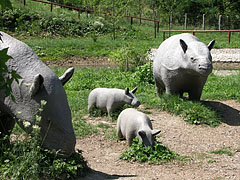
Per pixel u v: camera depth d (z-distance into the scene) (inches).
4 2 122.8
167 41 381.1
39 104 178.9
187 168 221.0
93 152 252.2
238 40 1129.4
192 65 323.3
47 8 1299.2
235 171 216.8
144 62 742.5
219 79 541.6
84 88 491.8
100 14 1143.6
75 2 1483.8
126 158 233.9
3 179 170.9
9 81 137.9
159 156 233.1
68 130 178.4
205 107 353.1
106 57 925.2
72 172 186.4
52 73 190.1
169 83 365.7
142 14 1605.6
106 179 191.6
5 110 197.2
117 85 500.4
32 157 174.1
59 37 1109.1
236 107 381.7
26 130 186.7
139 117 249.0
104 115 345.7
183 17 1635.1
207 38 1171.3
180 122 335.6
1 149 193.9
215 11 1600.6
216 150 261.7
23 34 1064.2
